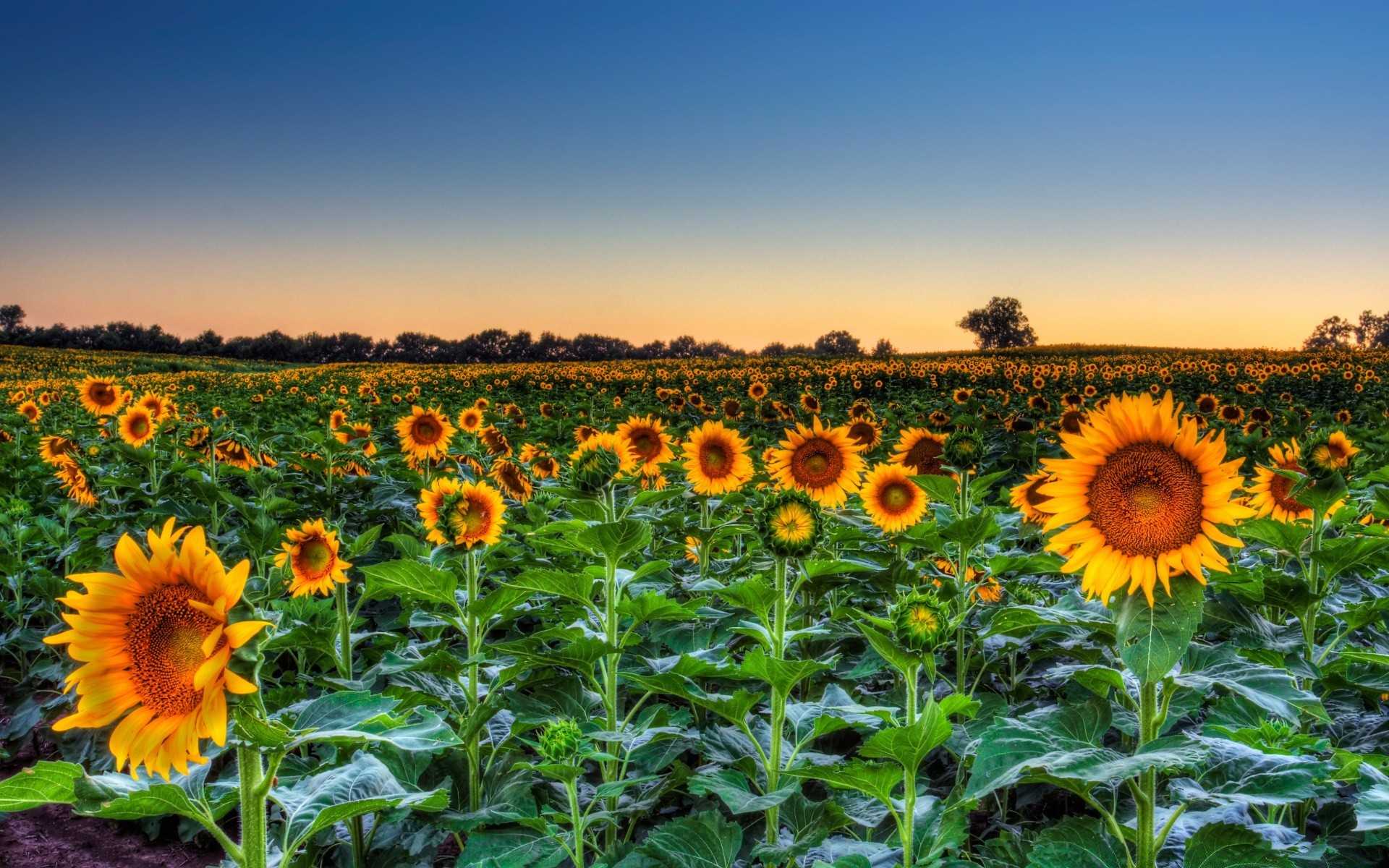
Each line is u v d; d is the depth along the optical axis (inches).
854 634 163.3
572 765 115.3
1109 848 96.3
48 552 294.5
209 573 75.7
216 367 3358.8
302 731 86.3
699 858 112.6
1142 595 92.0
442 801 96.7
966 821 108.2
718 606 200.7
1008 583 182.9
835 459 223.1
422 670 140.3
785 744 138.6
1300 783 91.0
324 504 296.0
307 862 135.7
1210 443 90.4
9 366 2984.7
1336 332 5757.9
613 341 4311.0
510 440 450.0
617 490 238.5
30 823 181.6
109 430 408.5
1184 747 81.4
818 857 117.6
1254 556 201.2
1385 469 187.3
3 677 253.6
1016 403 966.4
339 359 4473.4
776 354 4291.3
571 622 176.6
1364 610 141.3
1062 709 90.6
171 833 178.7
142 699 76.5
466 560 160.6
